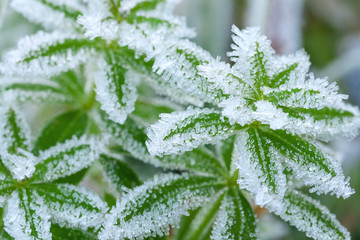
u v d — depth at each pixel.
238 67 0.15
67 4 0.17
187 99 0.16
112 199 0.17
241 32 0.15
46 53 0.16
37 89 0.18
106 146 0.17
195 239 0.17
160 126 0.14
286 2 0.22
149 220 0.15
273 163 0.15
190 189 0.16
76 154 0.16
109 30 0.16
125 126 0.17
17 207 0.15
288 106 0.15
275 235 0.21
